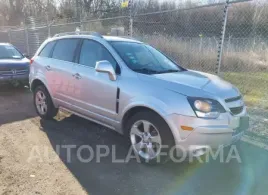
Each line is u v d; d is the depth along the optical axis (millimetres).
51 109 5469
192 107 3322
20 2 36312
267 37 11344
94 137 4754
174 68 4586
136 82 3820
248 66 10031
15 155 4023
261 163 3914
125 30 11555
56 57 5270
